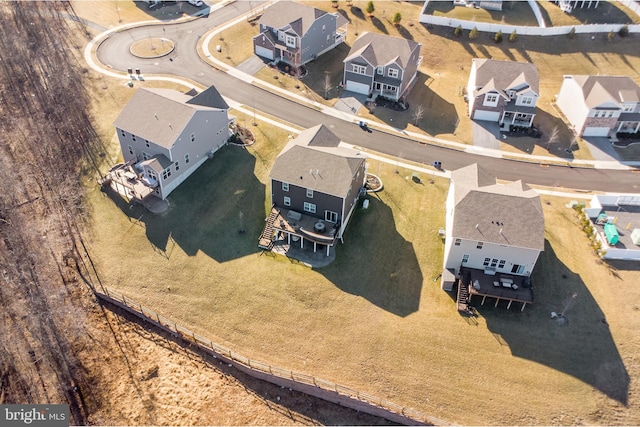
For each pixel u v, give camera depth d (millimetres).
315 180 48531
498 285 45969
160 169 52719
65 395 41250
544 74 80125
